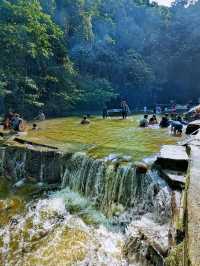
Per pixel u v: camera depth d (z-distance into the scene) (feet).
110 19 136.98
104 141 35.35
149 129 47.14
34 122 59.47
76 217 23.03
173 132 42.50
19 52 64.54
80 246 19.11
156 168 22.50
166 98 121.80
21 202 26.03
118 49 130.62
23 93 65.21
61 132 43.75
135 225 19.88
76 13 107.55
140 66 113.09
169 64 119.75
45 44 69.26
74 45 107.96
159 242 16.29
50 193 27.63
